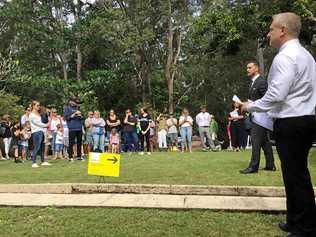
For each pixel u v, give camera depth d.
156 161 12.24
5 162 15.17
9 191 7.89
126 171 9.92
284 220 5.85
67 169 10.96
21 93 35.09
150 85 37.53
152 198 7.13
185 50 36.25
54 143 15.41
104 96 37.84
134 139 17.75
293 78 4.64
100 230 5.63
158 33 36.19
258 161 8.95
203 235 5.37
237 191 7.27
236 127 17.92
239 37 23.25
